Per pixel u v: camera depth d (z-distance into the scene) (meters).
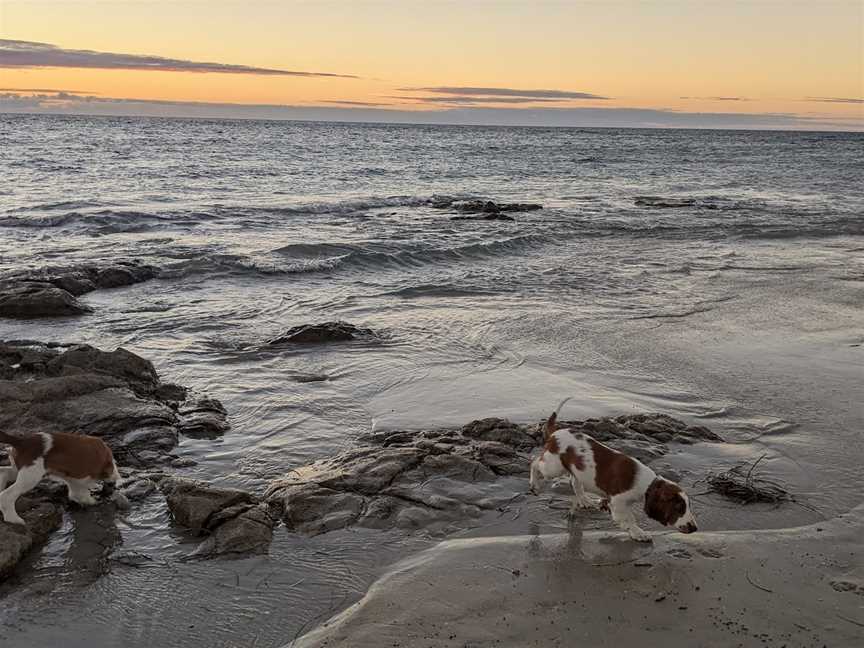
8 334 13.55
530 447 8.91
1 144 65.56
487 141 127.44
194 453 8.87
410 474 7.98
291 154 69.81
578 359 12.59
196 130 131.88
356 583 6.23
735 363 12.41
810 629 5.50
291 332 13.47
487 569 6.32
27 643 5.44
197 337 13.63
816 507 7.54
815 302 17.08
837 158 93.50
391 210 33.28
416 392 10.96
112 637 5.56
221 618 5.79
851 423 9.89
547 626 5.54
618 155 91.12
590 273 20.20
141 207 29.84
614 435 9.11
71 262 19.27
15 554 6.39
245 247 22.33
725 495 7.72
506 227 28.55
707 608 5.76
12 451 6.99
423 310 15.89
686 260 22.52
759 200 42.31
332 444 9.21
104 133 99.06
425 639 5.39
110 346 12.93
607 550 6.64
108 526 7.13
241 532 6.83
